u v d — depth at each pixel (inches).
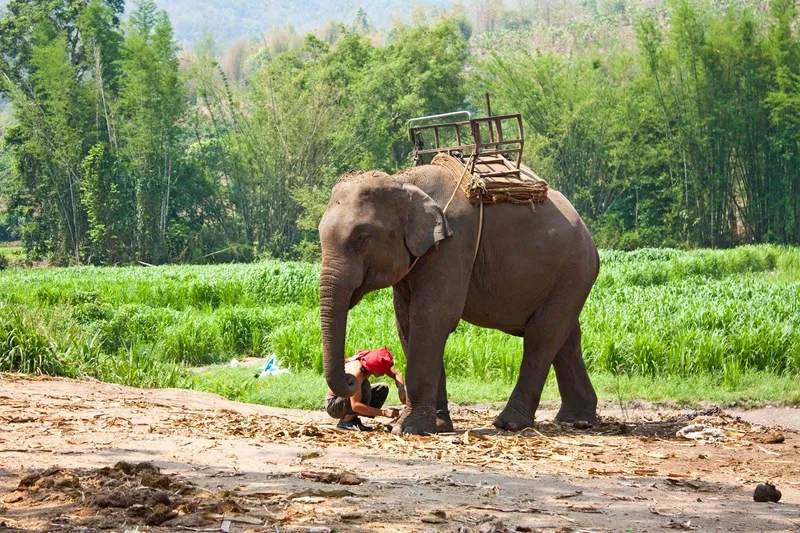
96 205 2440.9
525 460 281.9
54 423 291.7
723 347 608.1
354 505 190.5
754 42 2336.4
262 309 854.5
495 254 355.3
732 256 1531.7
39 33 2608.3
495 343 621.9
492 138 378.9
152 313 796.6
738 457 325.1
